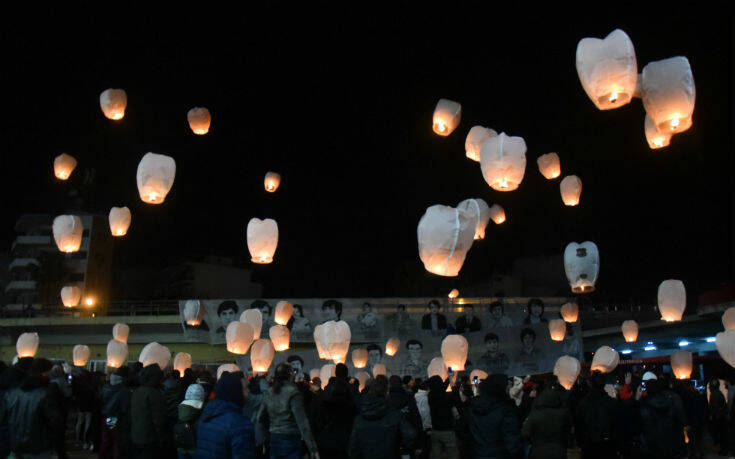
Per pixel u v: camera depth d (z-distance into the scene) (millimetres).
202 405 5430
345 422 5301
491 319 23375
